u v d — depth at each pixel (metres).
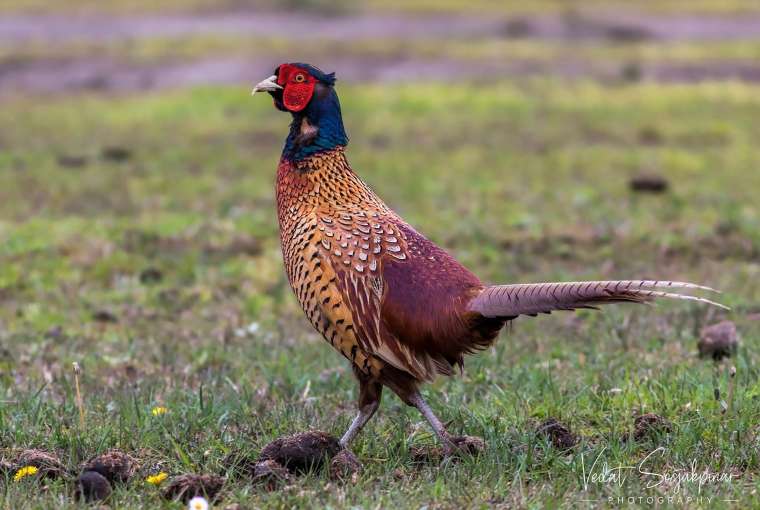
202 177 19.59
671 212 16.66
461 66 33.25
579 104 27.72
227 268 13.67
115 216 16.61
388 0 45.53
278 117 26.50
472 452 7.33
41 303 12.41
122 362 10.20
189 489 6.75
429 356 7.02
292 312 12.18
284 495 6.65
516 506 6.52
